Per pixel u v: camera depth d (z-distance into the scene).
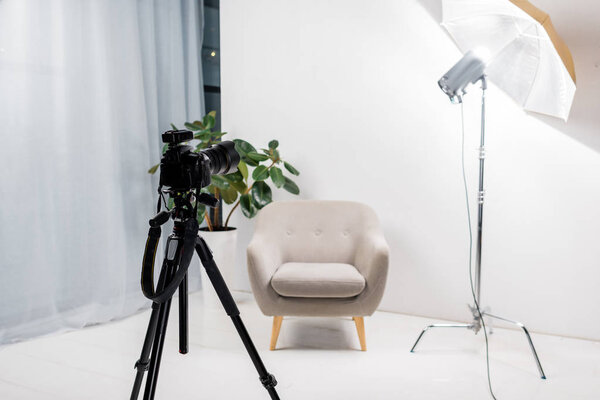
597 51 2.52
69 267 2.88
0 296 2.61
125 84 3.11
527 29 2.27
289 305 2.45
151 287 1.34
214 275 1.58
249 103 3.51
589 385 2.14
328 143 3.25
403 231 3.07
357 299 2.44
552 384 2.15
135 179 3.19
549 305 2.74
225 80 3.58
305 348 2.57
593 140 2.58
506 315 2.84
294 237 2.92
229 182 3.13
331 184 3.27
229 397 2.05
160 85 3.43
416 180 3.01
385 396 2.05
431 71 2.91
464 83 2.34
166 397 2.05
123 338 2.75
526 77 2.36
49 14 2.73
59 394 2.09
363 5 3.06
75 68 2.85
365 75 3.10
